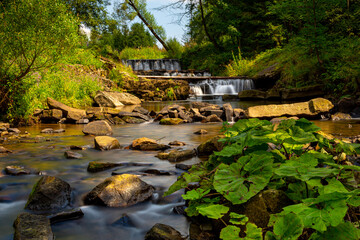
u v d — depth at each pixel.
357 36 12.25
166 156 3.76
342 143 2.16
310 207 1.31
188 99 16.45
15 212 2.18
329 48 12.16
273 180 1.82
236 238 1.42
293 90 12.65
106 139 4.49
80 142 4.96
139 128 6.80
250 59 21.38
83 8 21.97
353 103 8.30
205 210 1.62
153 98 15.78
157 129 6.59
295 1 12.05
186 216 2.08
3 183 2.81
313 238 1.24
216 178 1.81
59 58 7.06
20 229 1.78
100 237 1.83
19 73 6.99
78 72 12.55
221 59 23.95
